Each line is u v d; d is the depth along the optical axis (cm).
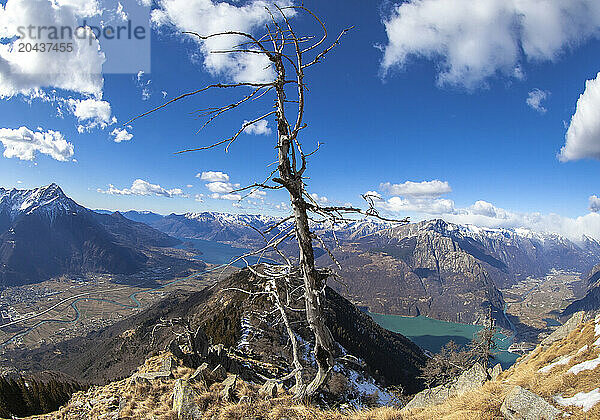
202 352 2289
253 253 622
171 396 1358
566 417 1162
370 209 542
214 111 506
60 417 1442
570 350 1908
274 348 4684
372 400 3950
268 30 553
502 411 1285
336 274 635
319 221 584
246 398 1262
